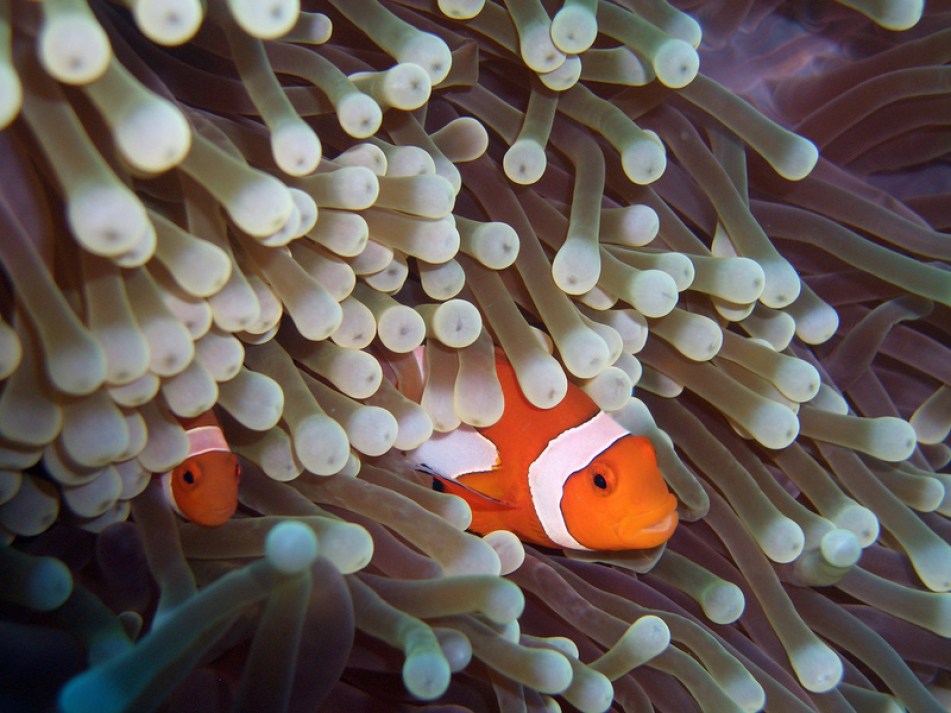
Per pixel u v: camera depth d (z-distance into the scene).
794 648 0.15
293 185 0.13
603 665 0.14
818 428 0.17
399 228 0.13
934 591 0.17
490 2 0.15
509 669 0.12
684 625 0.15
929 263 0.19
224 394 0.12
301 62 0.13
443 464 0.15
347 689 0.13
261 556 0.12
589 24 0.13
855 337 0.19
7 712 0.11
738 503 0.16
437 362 0.15
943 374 0.19
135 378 0.10
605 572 0.16
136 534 0.12
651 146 0.15
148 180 0.12
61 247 0.11
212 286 0.10
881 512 0.17
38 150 0.10
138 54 0.13
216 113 0.14
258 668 0.10
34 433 0.10
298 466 0.13
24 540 0.13
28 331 0.10
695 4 0.18
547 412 0.15
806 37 0.20
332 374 0.13
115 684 0.08
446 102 0.16
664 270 0.15
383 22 0.14
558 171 0.17
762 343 0.16
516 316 0.15
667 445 0.16
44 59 0.08
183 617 0.09
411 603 0.12
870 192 0.19
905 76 0.18
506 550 0.14
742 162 0.17
